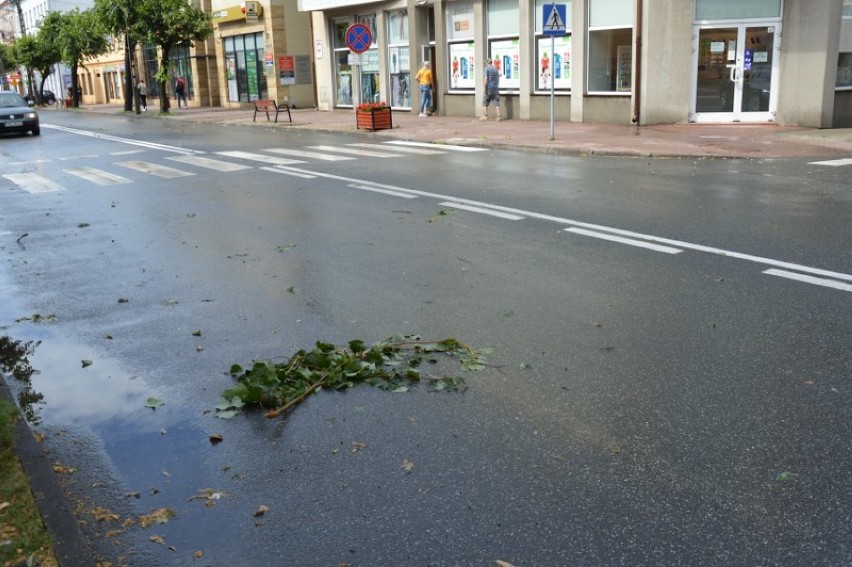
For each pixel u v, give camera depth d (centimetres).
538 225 938
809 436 411
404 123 2597
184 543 341
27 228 1051
